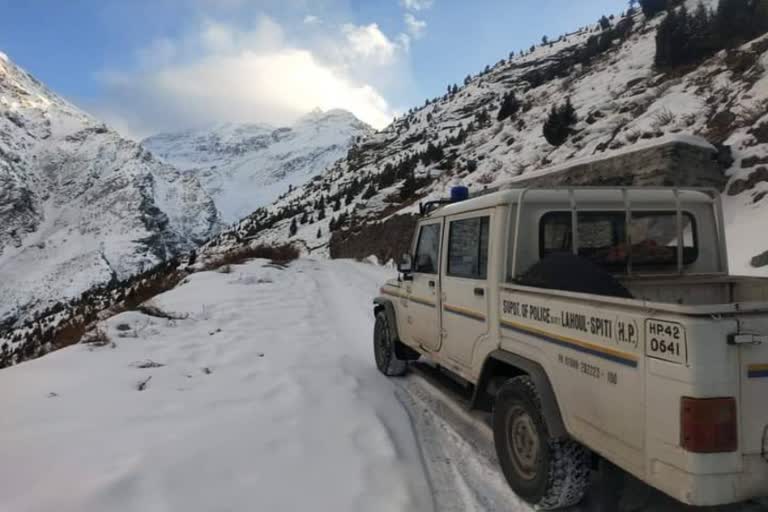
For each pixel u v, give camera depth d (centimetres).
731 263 841
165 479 337
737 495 215
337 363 675
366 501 329
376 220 3512
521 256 366
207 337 786
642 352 237
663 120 1492
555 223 375
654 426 229
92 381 546
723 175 1094
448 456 409
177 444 391
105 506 301
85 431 410
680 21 2147
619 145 1555
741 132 1172
